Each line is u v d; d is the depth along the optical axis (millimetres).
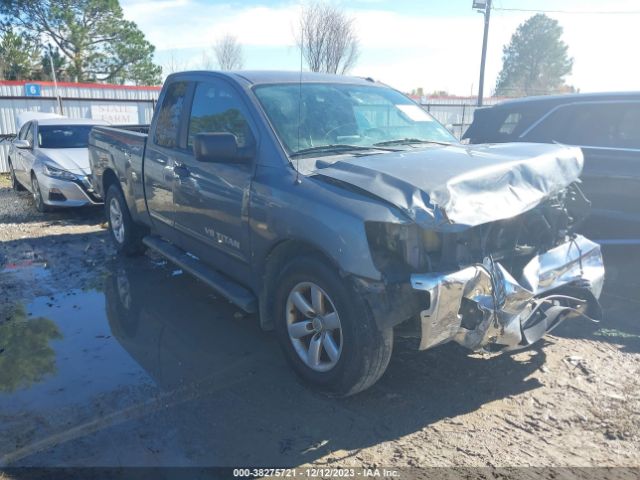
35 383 3961
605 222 5473
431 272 3260
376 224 3332
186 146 5059
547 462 3096
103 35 37844
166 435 3346
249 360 4297
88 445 3256
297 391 3830
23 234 8445
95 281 6195
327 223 3400
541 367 4129
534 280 3652
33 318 5152
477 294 3326
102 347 4543
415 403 3680
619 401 3668
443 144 4582
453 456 3146
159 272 6496
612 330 4754
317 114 4410
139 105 19984
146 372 4113
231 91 4566
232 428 3416
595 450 3201
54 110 18172
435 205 3141
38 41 37312
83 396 3787
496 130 6648
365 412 3580
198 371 4129
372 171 3469
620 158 5395
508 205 3389
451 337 3371
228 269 4574
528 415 3543
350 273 3289
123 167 6301
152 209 5797
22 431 3393
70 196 9398
